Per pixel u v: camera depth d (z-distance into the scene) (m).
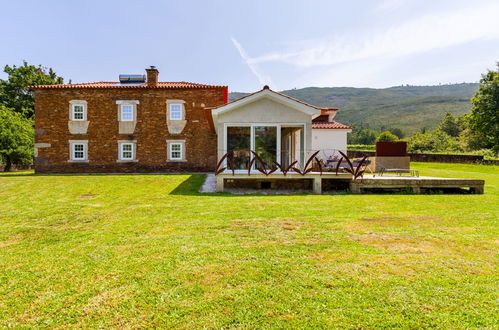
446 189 10.15
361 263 3.32
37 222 5.47
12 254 3.77
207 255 3.62
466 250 3.74
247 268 3.21
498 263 3.30
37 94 18.06
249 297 2.61
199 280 2.95
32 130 27.22
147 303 2.54
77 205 7.16
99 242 4.20
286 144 13.41
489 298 2.54
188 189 10.02
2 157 26.03
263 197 8.31
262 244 4.02
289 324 2.21
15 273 3.19
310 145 10.51
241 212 6.14
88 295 2.70
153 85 18.97
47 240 4.35
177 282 2.91
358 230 4.70
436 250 3.74
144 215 5.97
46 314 2.41
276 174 9.49
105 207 6.89
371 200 7.75
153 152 18.48
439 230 4.70
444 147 39.50
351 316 2.30
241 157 10.49
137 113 18.39
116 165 18.38
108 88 18.16
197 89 18.42
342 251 3.72
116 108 18.34
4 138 24.16
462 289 2.70
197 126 18.55
